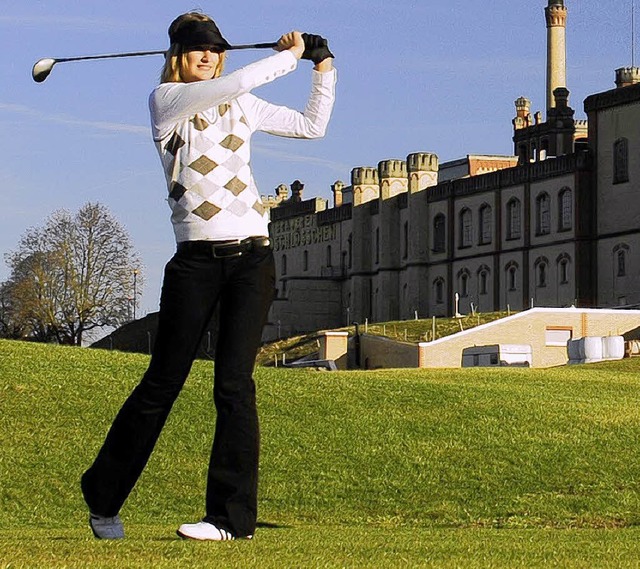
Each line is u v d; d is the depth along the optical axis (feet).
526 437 80.74
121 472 32.99
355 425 82.69
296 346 334.44
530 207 369.09
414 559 30.48
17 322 374.84
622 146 336.70
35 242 372.58
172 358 31.68
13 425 79.20
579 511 65.16
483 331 273.95
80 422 81.00
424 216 420.36
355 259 455.63
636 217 330.54
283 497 68.18
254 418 31.94
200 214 30.81
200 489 69.77
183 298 31.09
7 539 35.29
